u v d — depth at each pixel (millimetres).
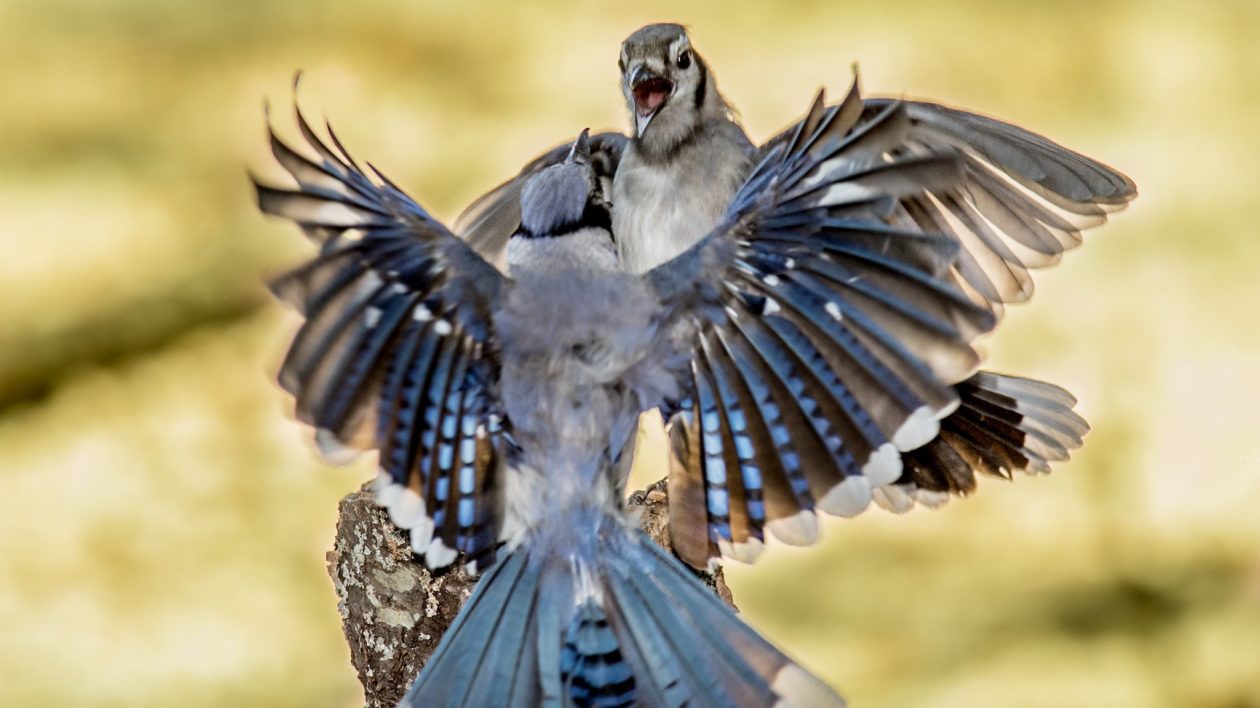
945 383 4969
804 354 4992
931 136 5180
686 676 5020
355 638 5164
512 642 5031
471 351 5031
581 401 5043
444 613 5145
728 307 5012
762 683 5016
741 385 5008
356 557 5156
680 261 5027
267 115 4969
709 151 5258
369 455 5004
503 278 5047
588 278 5051
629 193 5262
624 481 5062
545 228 5082
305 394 4977
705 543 5027
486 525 5043
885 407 4977
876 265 4973
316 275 4973
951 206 5188
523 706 5020
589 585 5039
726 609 5027
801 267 4992
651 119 5262
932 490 5148
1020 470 5152
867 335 4977
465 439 5031
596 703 5020
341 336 4980
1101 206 5164
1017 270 5191
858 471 4988
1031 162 5164
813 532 5004
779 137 5242
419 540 5023
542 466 5047
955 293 4961
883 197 4961
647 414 5133
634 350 5027
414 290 5008
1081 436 5152
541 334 5043
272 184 4965
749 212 5004
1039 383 5152
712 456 5016
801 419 4996
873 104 5176
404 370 5004
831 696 5012
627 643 5027
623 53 5289
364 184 4996
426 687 5023
